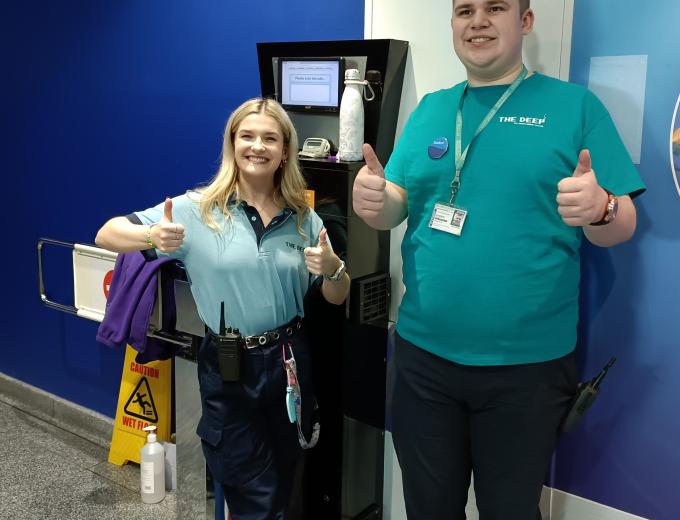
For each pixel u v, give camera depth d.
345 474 2.28
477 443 1.77
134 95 2.90
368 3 2.18
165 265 2.45
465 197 1.66
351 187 2.07
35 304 3.50
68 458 3.08
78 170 3.18
